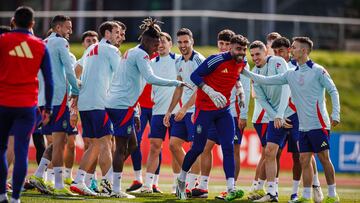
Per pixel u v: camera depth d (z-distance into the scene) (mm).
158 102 44438
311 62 38031
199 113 38500
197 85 37688
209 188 52062
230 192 38406
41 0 111250
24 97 31844
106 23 41094
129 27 102625
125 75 38562
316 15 112875
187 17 99625
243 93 41000
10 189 41406
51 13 104625
